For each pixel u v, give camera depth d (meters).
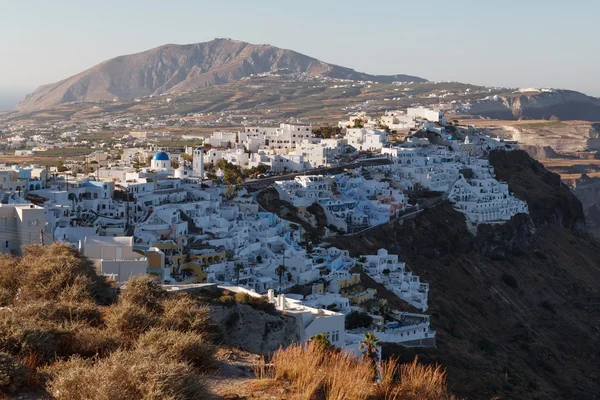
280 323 62.28
